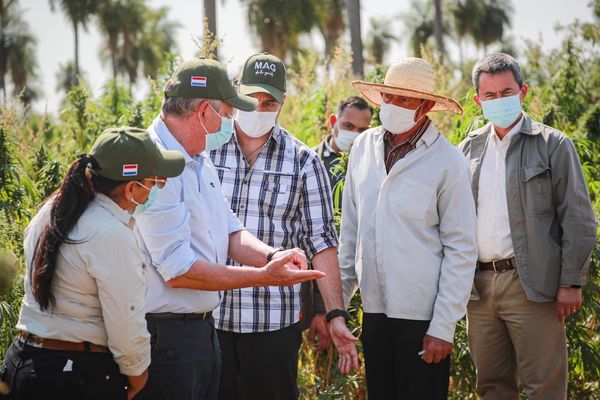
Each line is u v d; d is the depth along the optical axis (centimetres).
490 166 447
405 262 409
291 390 425
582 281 426
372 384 427
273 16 3253
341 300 425
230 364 417
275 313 416
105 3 4762
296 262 353
